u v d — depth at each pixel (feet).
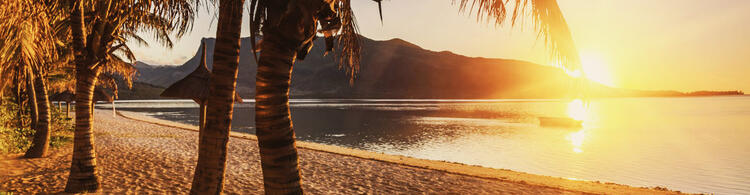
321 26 7.63
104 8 17.39
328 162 41.45
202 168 11.66
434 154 69.67
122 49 40.32
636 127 135.64
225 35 11.69
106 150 41.50
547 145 83.76
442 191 29.76
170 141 55.57
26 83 34.65
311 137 98.89
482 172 41.81
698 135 106.11
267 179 7.60
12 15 12.59
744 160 62.90
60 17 20.57
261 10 7.69
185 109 240.73
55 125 50.31
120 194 22.30
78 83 21.06
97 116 112.57
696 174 51.49
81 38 20.39
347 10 11.75
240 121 149.07
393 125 138.92
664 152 73.41
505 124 144.87
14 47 13.17
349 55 14.08
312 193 26.89
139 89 563.07
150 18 14.38
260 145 7.66
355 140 92.53
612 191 33.73
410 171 38.34
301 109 282.77
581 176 50.39
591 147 81.15
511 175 41.29
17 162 30.37
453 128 127.03
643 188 37.32
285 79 7.60
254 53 7.64
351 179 32.83
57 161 32.01
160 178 28.14
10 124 36.86
